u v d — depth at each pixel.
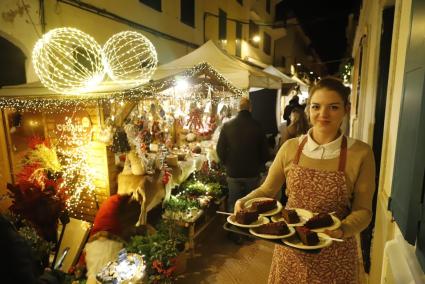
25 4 4.30
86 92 2.97
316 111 1.54
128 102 3.18
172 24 8.30
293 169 1.63
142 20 7.05
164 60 8.05
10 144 3.78
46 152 2.85
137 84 3.09
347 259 1.59
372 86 3.61
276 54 20.64
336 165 1.52
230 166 3.76
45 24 4.62
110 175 3.18
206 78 4.37
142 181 2.95
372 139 3.37
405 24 1.87
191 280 3.05
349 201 1.56
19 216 2.26
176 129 5.40
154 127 4.50
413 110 1.29
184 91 5.16
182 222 3.40
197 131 5.78
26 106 2.95
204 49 6.00
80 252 2.83
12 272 0.96
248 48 14.63
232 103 7.14
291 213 1.51
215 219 4.43
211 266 3.30
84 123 3.20
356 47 8.08
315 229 1.41
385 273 1.88
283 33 18.70
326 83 1.53
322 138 1.58
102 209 2.79
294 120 4.38
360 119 5.18
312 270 1.61
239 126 3.64
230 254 3.54
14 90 3.57
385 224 2.07
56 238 2.44
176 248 2.99
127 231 2.93
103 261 2.53
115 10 6.16
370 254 2.87
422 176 1.18
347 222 1.41
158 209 3.80
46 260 2.13
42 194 2.30
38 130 3.62
